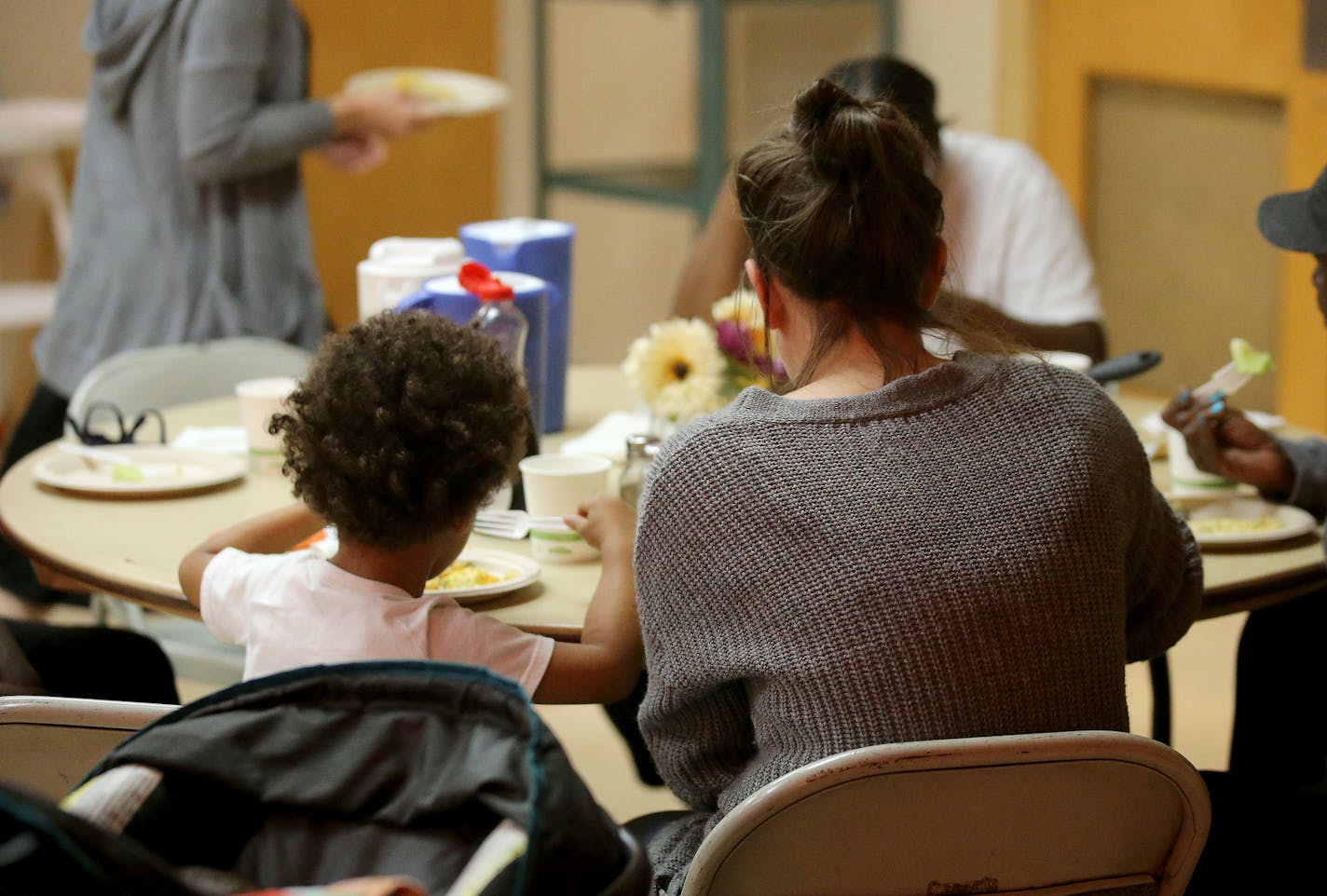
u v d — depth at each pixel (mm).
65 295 4328
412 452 1829
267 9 4074
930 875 1688
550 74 7836
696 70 8211
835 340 1846
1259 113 5746
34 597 4324
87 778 1379
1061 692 1711
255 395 2789
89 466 2836
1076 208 6520
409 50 7539
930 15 6855
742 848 1642
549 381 3145
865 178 1787
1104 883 1746
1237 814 2207
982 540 1697
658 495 1767
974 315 1958
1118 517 1787
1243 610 2305
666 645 1791
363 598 1884
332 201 7430
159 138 4188
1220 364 6105
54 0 6859
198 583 2070
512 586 2195
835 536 1690
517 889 1162
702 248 3486
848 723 1677
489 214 7984
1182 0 5906
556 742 1279
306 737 1368
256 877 1357
